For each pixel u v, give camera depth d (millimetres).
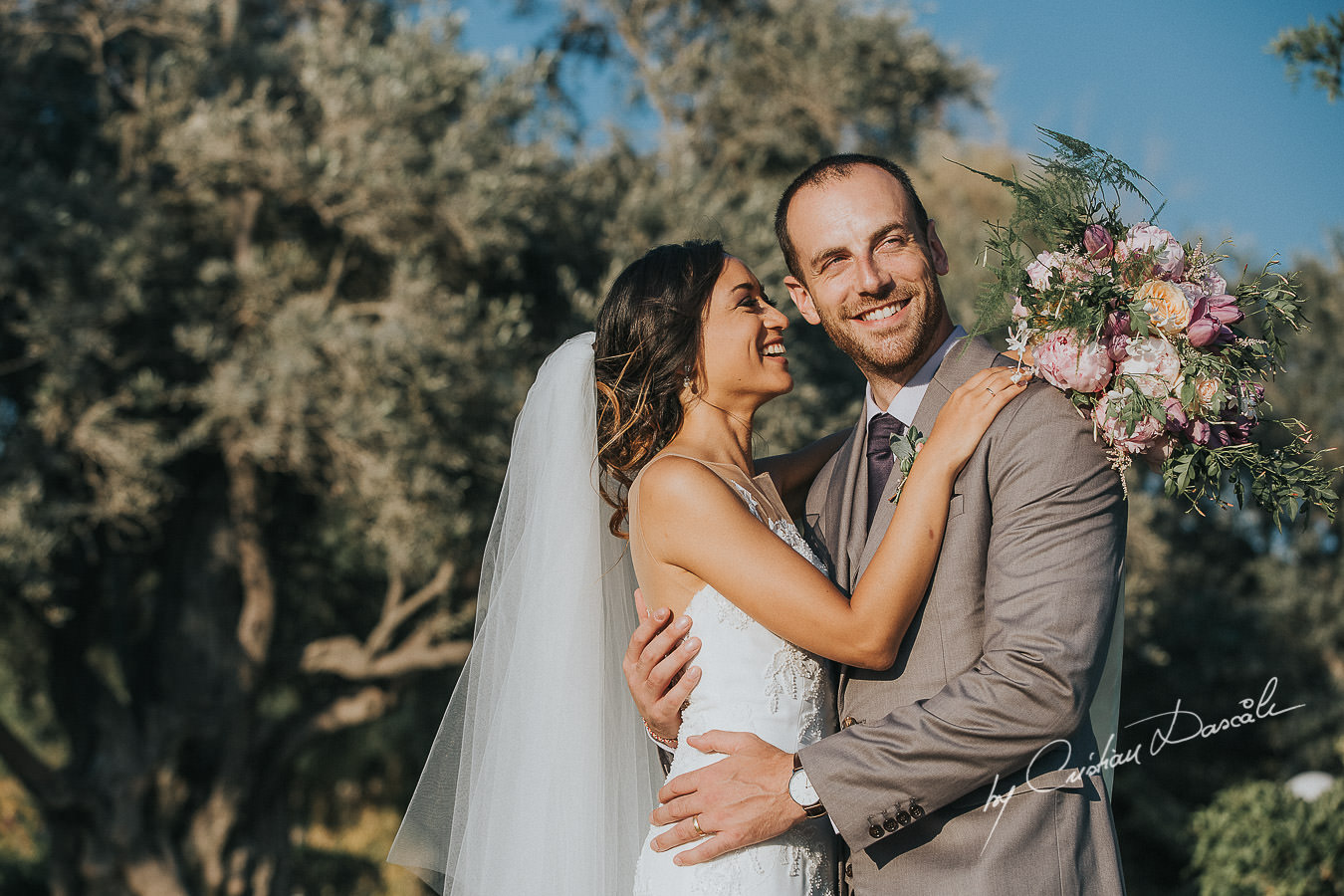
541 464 2672
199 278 8945
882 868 2236
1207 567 17203
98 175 8883
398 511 8531
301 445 8414
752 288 2672
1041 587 2076
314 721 10547
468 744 2709
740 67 12281
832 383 10930
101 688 10242
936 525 2211
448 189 8844
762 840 2236
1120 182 2197
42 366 8805
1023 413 2201
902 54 12219
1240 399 2092
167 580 10375
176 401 8797
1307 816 7199
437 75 9406
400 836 2717
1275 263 2229
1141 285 2145
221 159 8445
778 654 2404
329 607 12367
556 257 10070
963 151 13555
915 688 2248
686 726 2441
